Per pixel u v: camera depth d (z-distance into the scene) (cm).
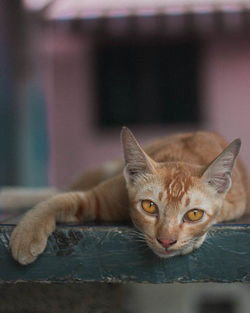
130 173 67
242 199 75
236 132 189
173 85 192
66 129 194
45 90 169
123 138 67
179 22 160
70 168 194
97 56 193
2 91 137
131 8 155
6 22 139
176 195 64
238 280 65
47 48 174
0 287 74
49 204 67
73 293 75
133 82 193
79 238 64
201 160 75
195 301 126
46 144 167
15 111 143
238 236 65
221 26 164
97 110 194
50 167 181
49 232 65
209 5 151
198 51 189
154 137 193
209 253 65
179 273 65
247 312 125
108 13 156
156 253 64
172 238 62
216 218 68
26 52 145
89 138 194
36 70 155
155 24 162
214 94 189
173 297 126
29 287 74
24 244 63
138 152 66
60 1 157
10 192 98
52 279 64
